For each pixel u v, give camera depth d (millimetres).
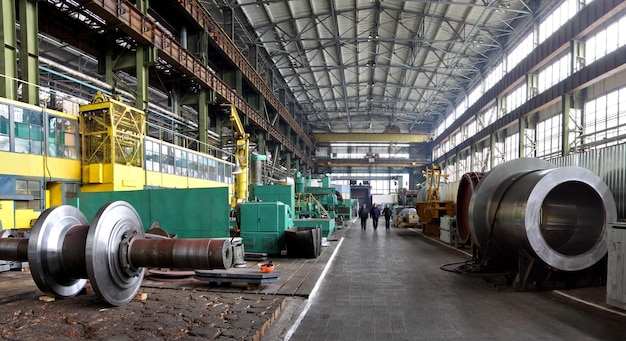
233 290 6496
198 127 23016
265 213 10938
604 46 18125
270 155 38031
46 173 11969
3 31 11070
